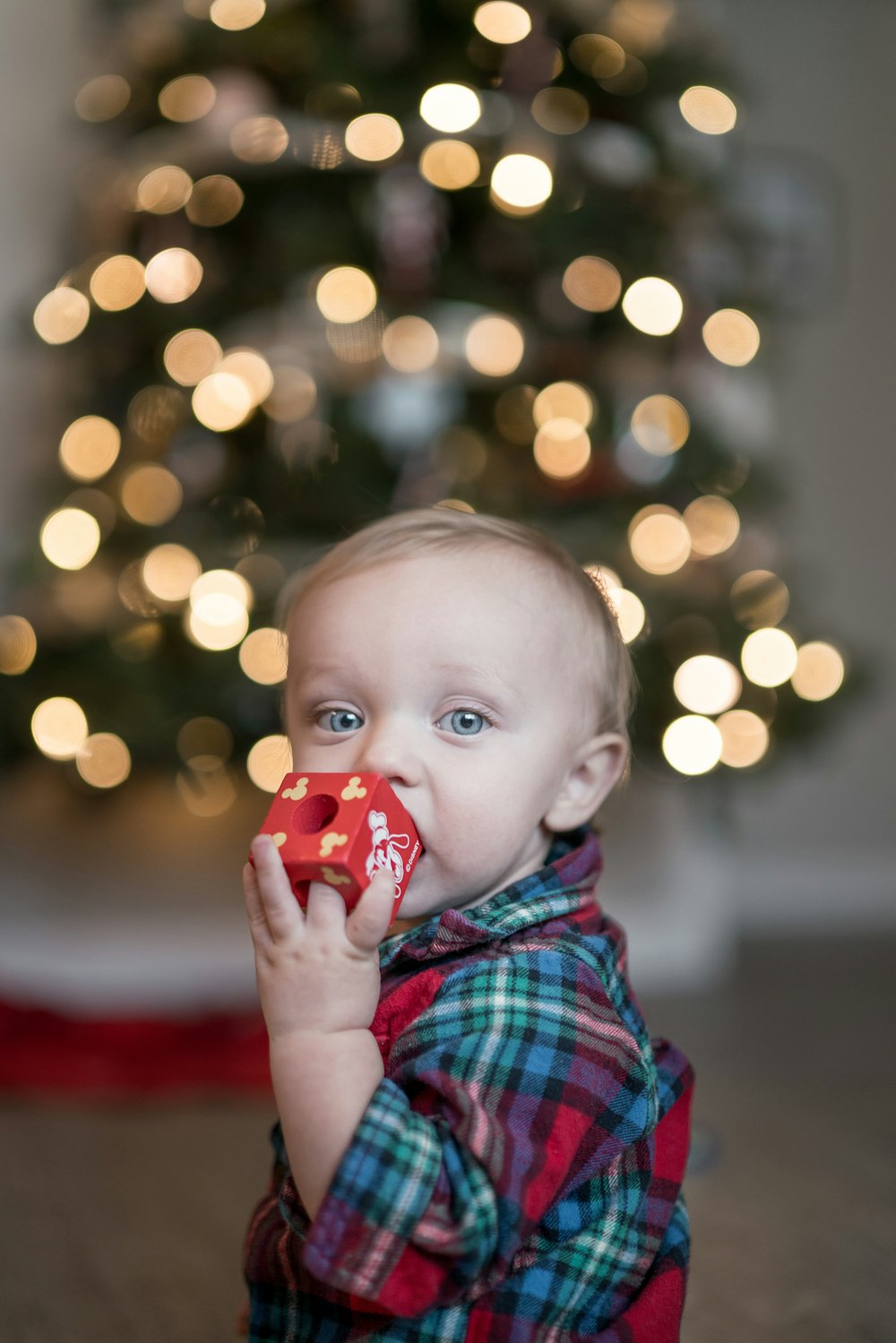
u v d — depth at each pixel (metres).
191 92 2.22
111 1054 1.99
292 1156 0.70
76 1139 1.67
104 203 2.46
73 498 2.31
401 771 0.80
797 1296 1.20
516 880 0.88
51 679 2.17
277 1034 0.72
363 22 2.20
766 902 3.27
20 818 2.51
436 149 2.08
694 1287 1.22
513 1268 0.73
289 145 2.09
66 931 2.48
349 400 2.17
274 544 2.26
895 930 3.04
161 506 2.29
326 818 0.79
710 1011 2.32
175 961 2.48
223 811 2.51
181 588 2.14
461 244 2.30
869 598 3.37
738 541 2.42
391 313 2.18
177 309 2.19
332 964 0.71
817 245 3.33
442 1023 0.74
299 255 2.06
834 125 3.35
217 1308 1.20
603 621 0.94
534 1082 0.71
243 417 2.19
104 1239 1.36
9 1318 1.18
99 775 2.13
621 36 2.22
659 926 2.61
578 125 2.19
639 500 2.25
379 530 0.92
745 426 2.81
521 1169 0.67
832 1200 1.43
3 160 2.78
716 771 2.25
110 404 2.39
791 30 3.35
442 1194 0.66
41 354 2.64
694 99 2.31
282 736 2.14
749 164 3.28
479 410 2.39
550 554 0.92
